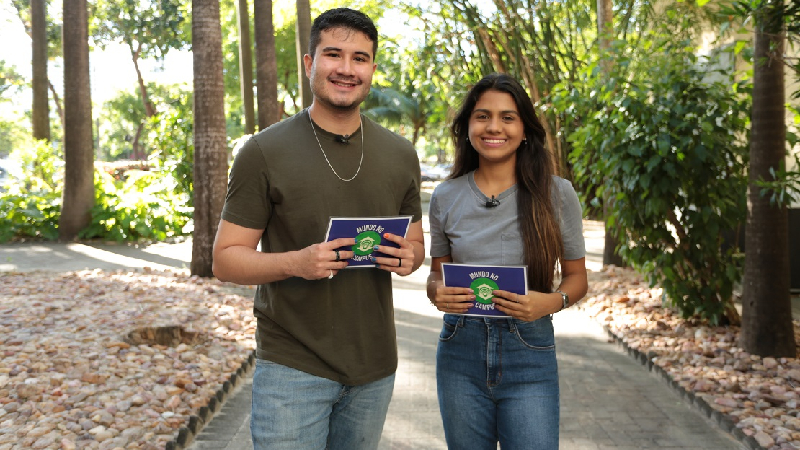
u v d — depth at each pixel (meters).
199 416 4.21
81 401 4.30
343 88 2.22
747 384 4.70
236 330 6.29
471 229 2.50
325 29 2.22
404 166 2.43
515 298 2.31
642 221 6.07
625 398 4.73
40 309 6.89
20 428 3.83
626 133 5.86
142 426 3.92
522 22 9.30
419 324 6.92
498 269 2.30
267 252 2.34
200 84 8.77
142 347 5.46
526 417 2.38
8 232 13.05
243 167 2.23
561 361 5.64
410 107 42.50
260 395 2.28
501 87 2.42
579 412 4.46
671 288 6.25
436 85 9.65
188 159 15.83
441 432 4.15
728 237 7.83
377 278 2.37
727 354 5.39
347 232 2.13
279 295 2.27
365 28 2.24
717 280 6.06
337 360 2.28
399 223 2.19
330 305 2.28
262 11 14.05
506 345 2.42
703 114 5.80
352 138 2.31
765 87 5.08
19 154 15.45
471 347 2.46
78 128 13.09
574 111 6.70
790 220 7.71
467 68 9.79
